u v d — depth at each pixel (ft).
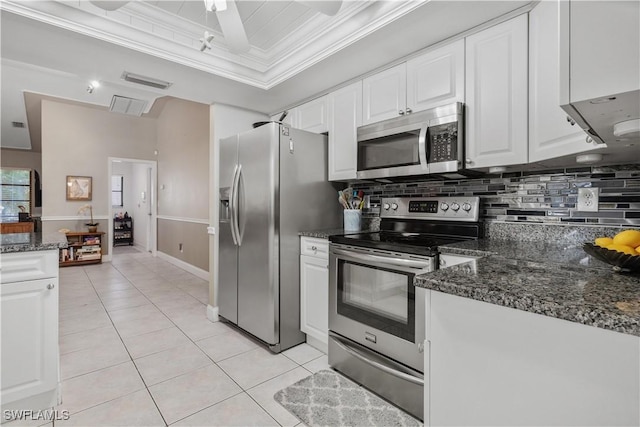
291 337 8.10
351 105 8.10
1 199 25.35
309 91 8.96
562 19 2.30
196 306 11.35
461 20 5.55
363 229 9.04
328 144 8.83
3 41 6.34
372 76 7.57
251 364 7.22
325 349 7.81
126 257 21.66
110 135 20.48
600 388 2.13
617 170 5.09
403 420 5.38
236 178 8.65
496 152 5.48
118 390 6.17
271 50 8.05
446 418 2.89
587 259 4.02
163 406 5.69
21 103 16.46
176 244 18.94
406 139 6.69
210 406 5.71
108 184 20.34
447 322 2.87
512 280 2.89
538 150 4.87
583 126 2.84
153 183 22.13
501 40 5.41
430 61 6.40
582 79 2.23
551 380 2.32
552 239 5.69
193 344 8.24
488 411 2.63
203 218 15.72
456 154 5.81
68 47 6.57
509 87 5.31
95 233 19.08
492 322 2.60
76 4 5.81
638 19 2.02
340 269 6.91
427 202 7.33
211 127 10.09
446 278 2.97
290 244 8.09
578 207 5.47
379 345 6.10
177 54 7.18
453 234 6.81
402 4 5.37
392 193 8.43
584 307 2.15
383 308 6.05
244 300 8.61
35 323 5.50
